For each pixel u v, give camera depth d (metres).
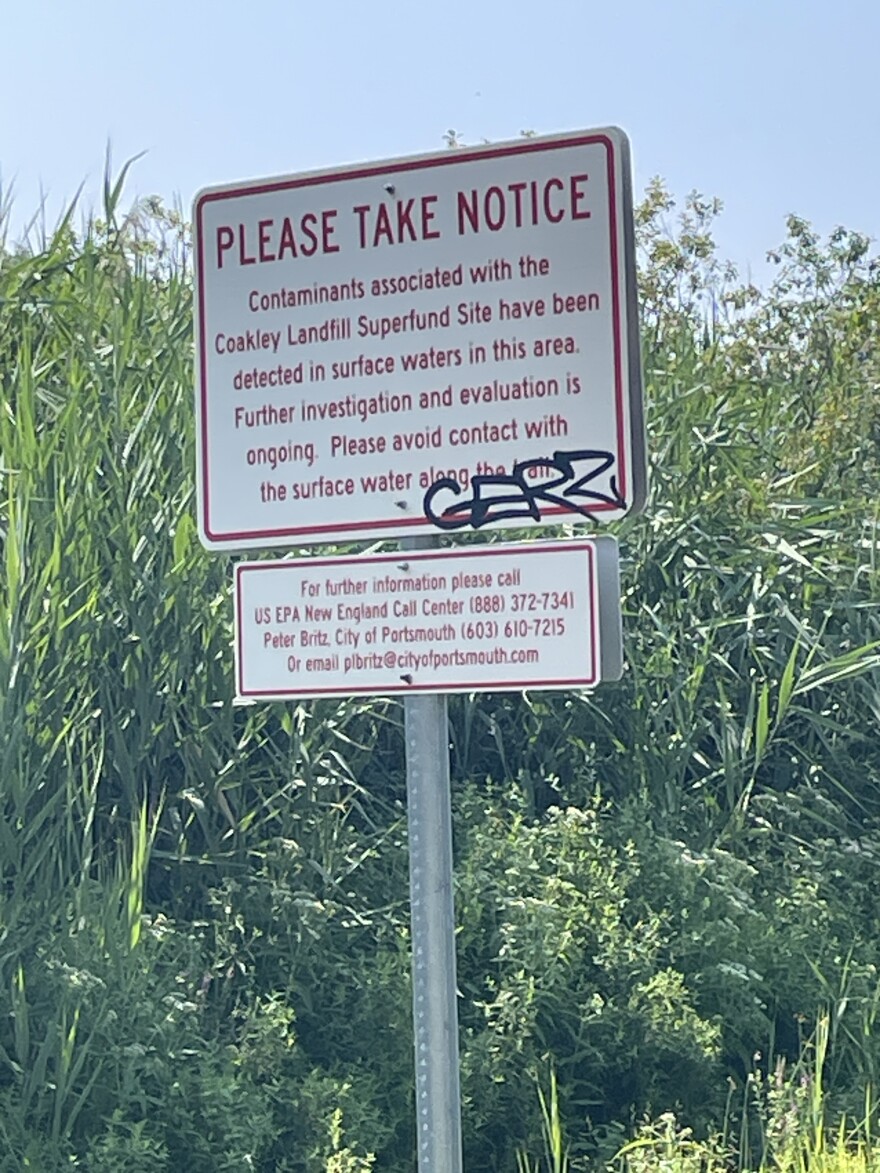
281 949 6.46
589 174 3.36
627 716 7.93
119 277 8.09
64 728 5.97
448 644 3.38
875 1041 6.86
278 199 3.54
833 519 9.22
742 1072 6.96
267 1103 5.94
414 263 3.46
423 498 3.44
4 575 6.17
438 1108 3.35
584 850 7.11
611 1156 6.30
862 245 12.82
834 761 8.38
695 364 9.80
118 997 5.71
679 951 6.95
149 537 6.65
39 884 5.88
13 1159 5.33
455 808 7.38
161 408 7.07
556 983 6.55
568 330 3.36
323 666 3.46
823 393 10.77
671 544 8.44
